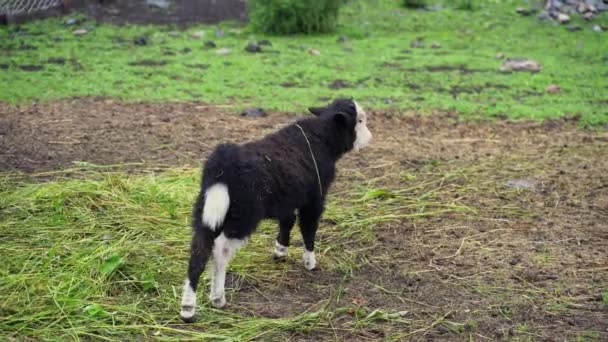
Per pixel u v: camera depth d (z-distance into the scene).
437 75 14.29
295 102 12.19
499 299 6.27
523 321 5.91
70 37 16.28
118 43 16.03
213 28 17.66
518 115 11.91
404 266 6.90
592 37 17.47
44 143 9.80
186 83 13.19
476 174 9.35
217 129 10.69
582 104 12.58
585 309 6.12
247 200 5.64
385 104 12.33
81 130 10.41
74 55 14.91
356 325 5.77
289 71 14.22
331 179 6.71
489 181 9.12
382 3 20.17
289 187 6.07
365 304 6.15
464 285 6.52
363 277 6.68
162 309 5.88
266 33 17.36
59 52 15.08
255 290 6.33
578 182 9.13
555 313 6.04
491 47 16.66
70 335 5.43
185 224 7.41
